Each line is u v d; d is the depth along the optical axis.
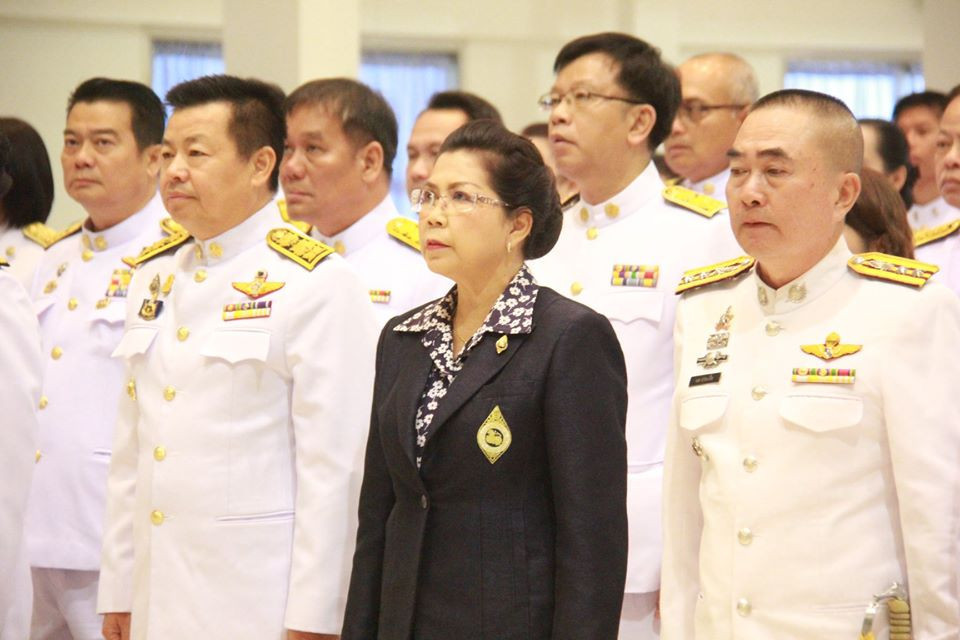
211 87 5.44
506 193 4.29
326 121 6.50
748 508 4.35
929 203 9.66
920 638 4.16
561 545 4.00
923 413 4.21
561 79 6.12
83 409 6.77
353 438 5.16
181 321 5.39
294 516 5.23
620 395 4.18
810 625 4.22
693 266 5.84
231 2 11.05
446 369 4.26
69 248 7.31
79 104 7.05
